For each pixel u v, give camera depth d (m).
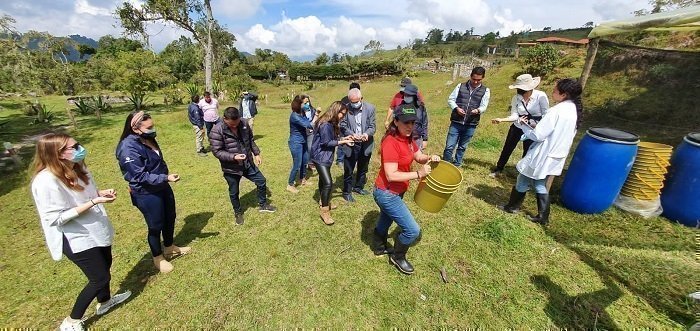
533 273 3.06
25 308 2.83
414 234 2.83
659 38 9.28
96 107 13.53
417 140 4.69
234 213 4.42
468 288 2.92
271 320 2.66
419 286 2.96
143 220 4.36
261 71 54.16
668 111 6.02
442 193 2.70
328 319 2.65
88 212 2.37
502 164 5.27
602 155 3.69
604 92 7.04
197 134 7.57
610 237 3.52
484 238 3.59
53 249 2.25
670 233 3.58
